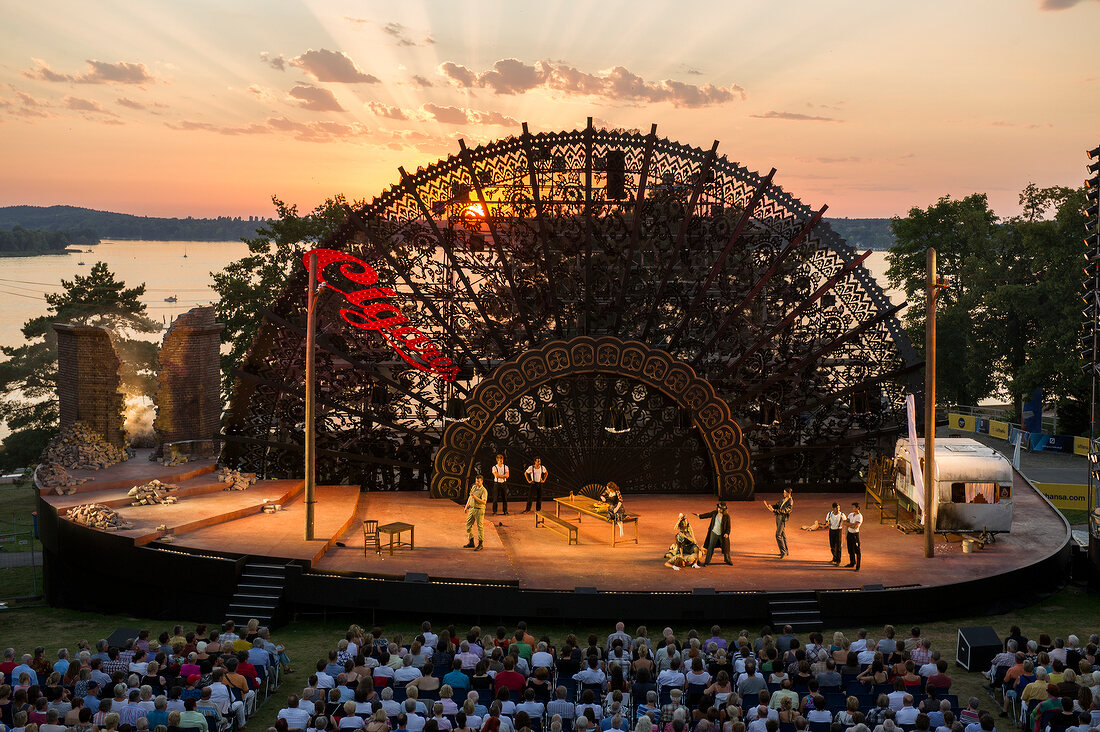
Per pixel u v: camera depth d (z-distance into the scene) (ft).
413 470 108.27
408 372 106.01
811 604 78.28
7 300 608.19
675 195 103.40
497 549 86.43
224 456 106.01
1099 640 59.88
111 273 197.88
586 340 101.65
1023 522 100.89
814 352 104.94
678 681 55.06
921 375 106.22
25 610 88.17
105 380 107.04
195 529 87.81
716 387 105.70
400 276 103.60
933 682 54.29
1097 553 89.30
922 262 211.00
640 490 106.73
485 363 111.24
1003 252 208.23
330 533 87.10
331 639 75.36
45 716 46.55
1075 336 175.32
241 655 58.34
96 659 54.34
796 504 104.68
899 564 85.71
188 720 46.91
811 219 102.73
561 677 58.70
